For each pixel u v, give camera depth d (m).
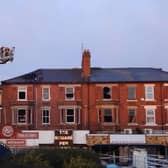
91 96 57.97
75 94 58.03
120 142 54.44
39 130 55.56
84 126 57.25
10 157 19.81
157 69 62.59
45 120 57.56
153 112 57.91
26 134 27.41
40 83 58.00
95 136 54.53
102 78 58.91
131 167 35.88
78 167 18.45
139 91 58.16
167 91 58.22
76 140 54.69
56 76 59.62
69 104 57.75
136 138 54.72
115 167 23.03
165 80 58.28
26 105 57.62
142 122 57.56
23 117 57.59
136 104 57.94
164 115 57.72
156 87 58.28
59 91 58.03
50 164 19.23
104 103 57.81
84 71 59.03
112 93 58.22
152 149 55.06
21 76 59.94
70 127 57.31
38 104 57.66
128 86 58.28
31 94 57.94
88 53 59.50
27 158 18.64
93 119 57.53
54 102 57.78
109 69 62.28
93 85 58.19
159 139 54.91
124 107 57.81
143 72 61.22
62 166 19.42
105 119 57.78
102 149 54.84
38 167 17.12
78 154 20.48
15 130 27.33
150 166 30.12
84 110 57.62
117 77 59.25
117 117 57.75
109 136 54.41
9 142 27.12
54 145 54.19
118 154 54.78
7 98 57.97
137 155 34.16
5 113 57.66
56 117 57.53
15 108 57.59
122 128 57.38
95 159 20.66
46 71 61.25
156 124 57.50
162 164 30.75
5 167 16.27
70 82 58.00
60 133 54.69
